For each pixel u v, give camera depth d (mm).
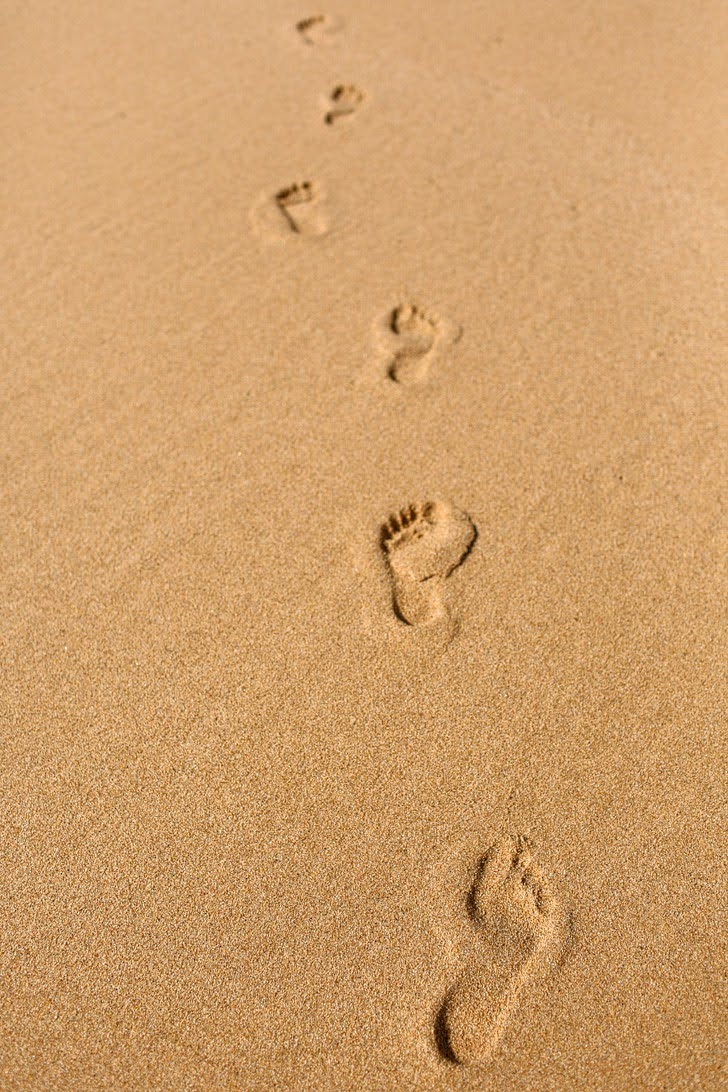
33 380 2086
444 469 1964
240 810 1728
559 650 1816
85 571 1895
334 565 1885
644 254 2207
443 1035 1619
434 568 1880
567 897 1677
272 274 2203
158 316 2152
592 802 1724
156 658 1826
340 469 1968
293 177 2359
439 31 2684
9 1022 1643
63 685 1814
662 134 2418
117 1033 1636
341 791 1733
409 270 2201
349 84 2549
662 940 1659
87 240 2271
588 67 2572
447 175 2355
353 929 1668
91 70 2623
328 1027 1629
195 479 1967
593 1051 1615
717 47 2600
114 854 1713
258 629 1840
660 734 1762
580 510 1922
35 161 2420
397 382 2061
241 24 2748
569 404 2023
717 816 1716
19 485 1976
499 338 2105
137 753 1766
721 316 2111
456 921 1665
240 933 1673
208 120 2482
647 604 1848
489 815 1718
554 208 2287
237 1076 1617
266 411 2031
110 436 2016
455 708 1779
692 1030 1623
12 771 1763
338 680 1801
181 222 2291
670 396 2025
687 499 1928
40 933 1682
